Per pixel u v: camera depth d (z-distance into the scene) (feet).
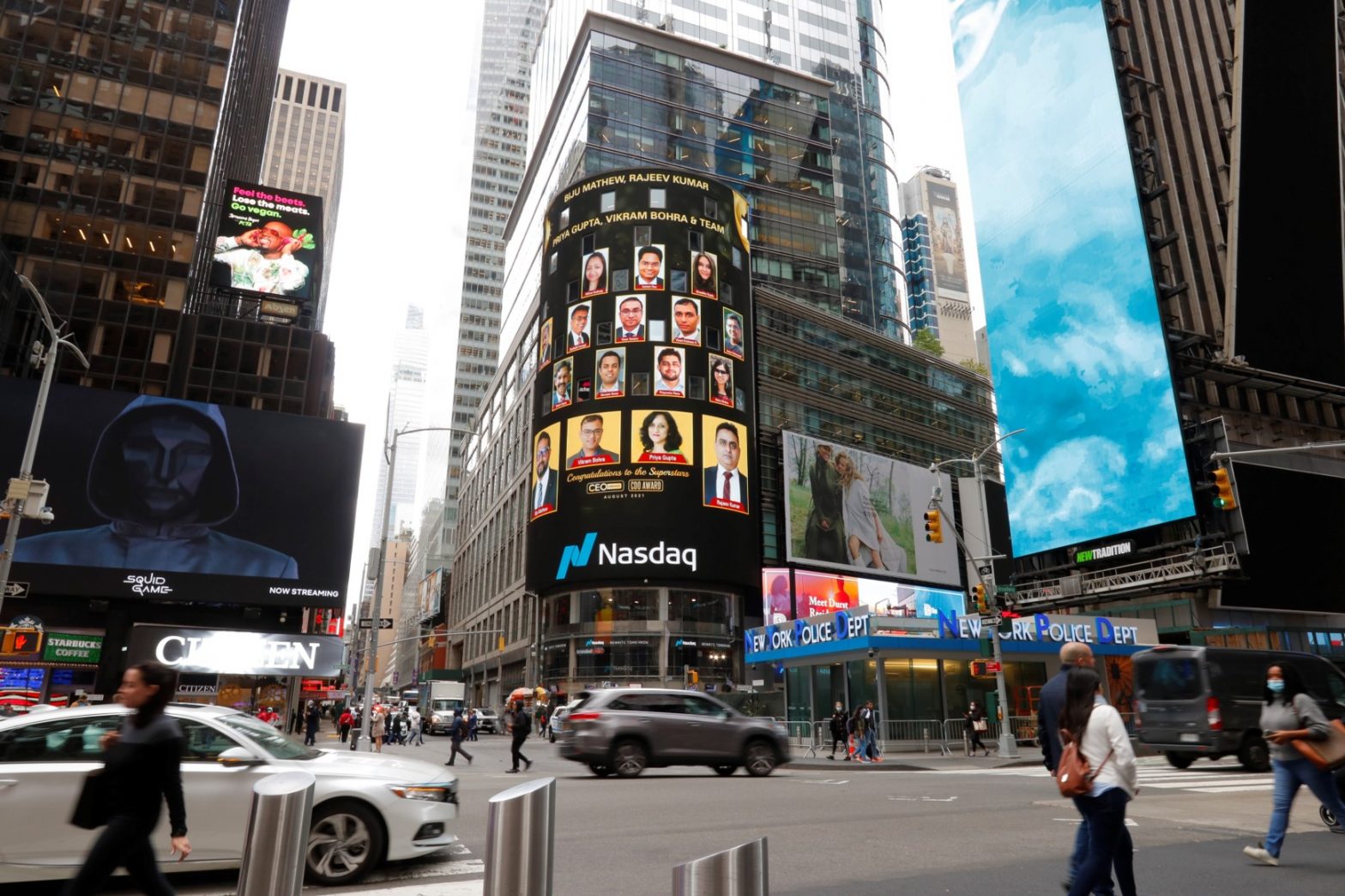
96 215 172.04
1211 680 58.44
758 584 190.80
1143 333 158.40
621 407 187.52
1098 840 16.70
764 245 274.77
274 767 23.97
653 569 178.40
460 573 380.37
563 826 33.58
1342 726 25.14
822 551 205.46
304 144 626.23
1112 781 16.76
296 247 196.75
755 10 315.37
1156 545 151.84
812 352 237.86
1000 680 86.38
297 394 179.42
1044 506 175.22
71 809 21.76
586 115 258.16
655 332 191.83
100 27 182.09
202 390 173.27
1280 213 169.07
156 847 22.43
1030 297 183.62
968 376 290.56
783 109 296.92
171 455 140.67
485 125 565.53
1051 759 19.58
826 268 283.18
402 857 24.36
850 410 242.58
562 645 185.47
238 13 196.95
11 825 21.38
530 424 261.65
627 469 183.62
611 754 56.54
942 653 98.53
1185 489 147.64
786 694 114.11
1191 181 172.55
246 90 254.88
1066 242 176.65
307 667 101.55
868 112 329.72
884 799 43.29
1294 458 156.76
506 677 261.65
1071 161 178.09
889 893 22.04
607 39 270.87
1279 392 167.12
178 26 189.16
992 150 199.41
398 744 137.18
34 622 74.49
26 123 171.53
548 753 106.73
